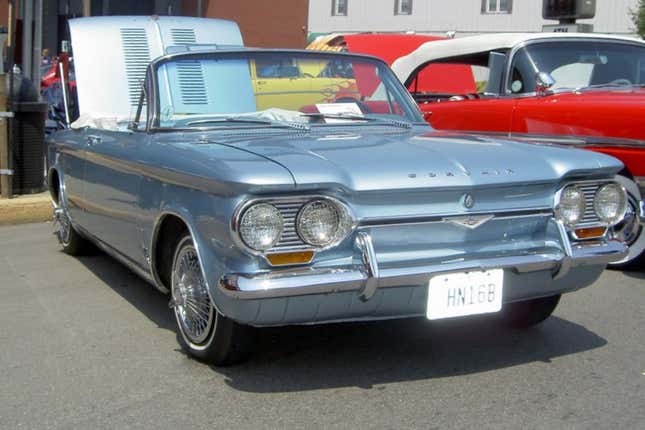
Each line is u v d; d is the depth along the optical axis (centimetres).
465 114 694
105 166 504
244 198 339
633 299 534
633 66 701
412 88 809
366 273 347
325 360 421
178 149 400
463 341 451
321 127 464
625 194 413
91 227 559
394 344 446
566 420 352
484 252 378
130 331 473
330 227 348
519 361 422
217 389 385
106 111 660
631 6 2811
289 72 493
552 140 615
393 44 1214
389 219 356
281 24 2277
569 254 385
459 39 757
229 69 483
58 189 679
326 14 3238
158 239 431
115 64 679
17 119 834
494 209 376
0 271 621
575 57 686
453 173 368
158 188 418
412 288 361
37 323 491
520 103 645
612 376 402
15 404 373
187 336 418
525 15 2941
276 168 344
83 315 506
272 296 337
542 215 390
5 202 805
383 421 351
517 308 462
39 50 953
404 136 446
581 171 394
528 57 670
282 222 342
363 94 508
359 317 365
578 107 599
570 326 479
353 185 348
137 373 407
